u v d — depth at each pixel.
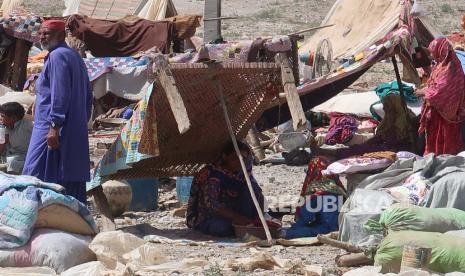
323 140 30.59
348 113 35.12
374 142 22.50
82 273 14.12
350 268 15.70
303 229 18.98
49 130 18.28
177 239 18.78
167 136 19.83
